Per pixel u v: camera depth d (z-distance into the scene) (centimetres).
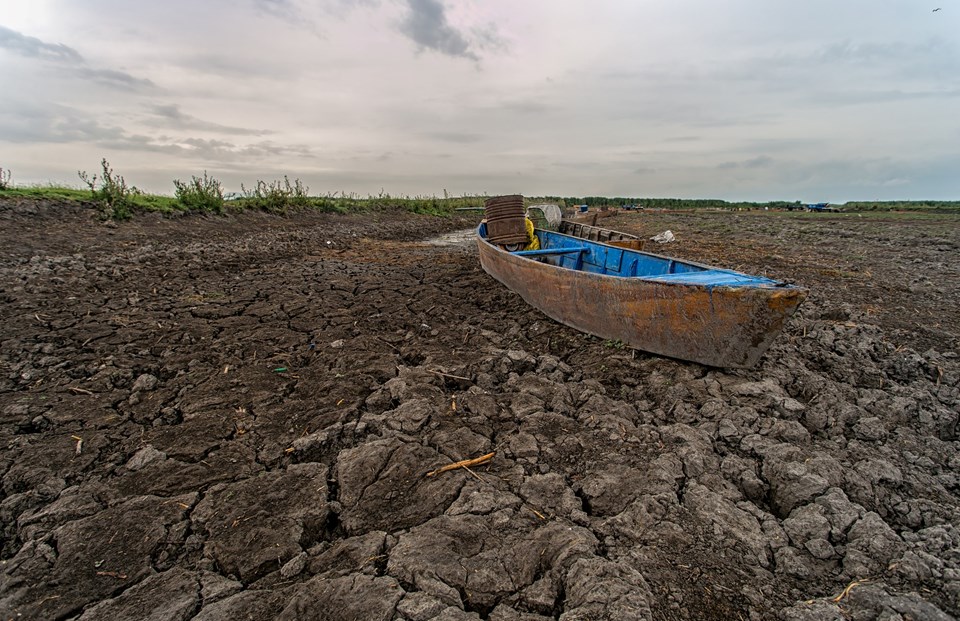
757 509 299
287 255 1226
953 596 232
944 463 357
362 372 485
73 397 414
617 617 216
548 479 325
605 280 540
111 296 696
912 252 1442
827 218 3303
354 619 218
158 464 333
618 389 463
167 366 484
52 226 1080
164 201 1509
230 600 230
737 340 437
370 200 2995
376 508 298
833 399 422
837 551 267
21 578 240
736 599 237
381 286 877
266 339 573
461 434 375
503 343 597
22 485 312
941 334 627
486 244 929
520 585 243
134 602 229
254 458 346
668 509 296
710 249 1572
